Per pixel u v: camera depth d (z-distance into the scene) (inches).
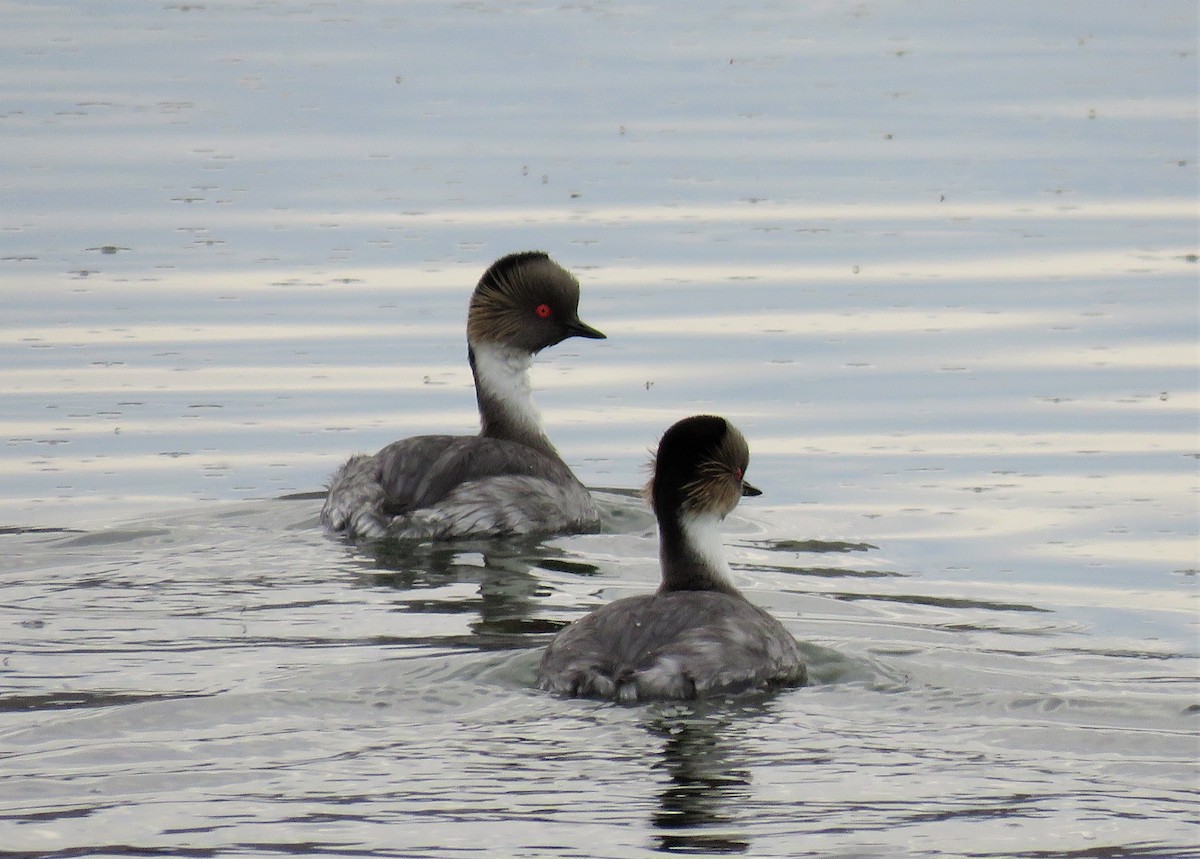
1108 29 1541.6
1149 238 1005.2
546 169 1153.4
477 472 640.4
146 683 455.5
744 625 459.8
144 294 916.6
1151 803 388.5
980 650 498.0
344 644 491.2
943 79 1385.3
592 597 550.6
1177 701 454.0
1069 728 433.1
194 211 1056.2
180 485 679.1
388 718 430.9
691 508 508.4
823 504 660.1
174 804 382.6
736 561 594.6
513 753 409.4
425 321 881.5
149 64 1408.7
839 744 419.8
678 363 828.0
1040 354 826.2
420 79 1381.6
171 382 797.9
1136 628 524.4
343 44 1481.3
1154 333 852.6
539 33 1526.8
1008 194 1099.3
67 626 507.8
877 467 698.8
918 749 417.1
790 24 1576.0
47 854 358.3
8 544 600.7
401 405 776.9
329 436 740.0
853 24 1576.0
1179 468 690.8
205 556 590.6
